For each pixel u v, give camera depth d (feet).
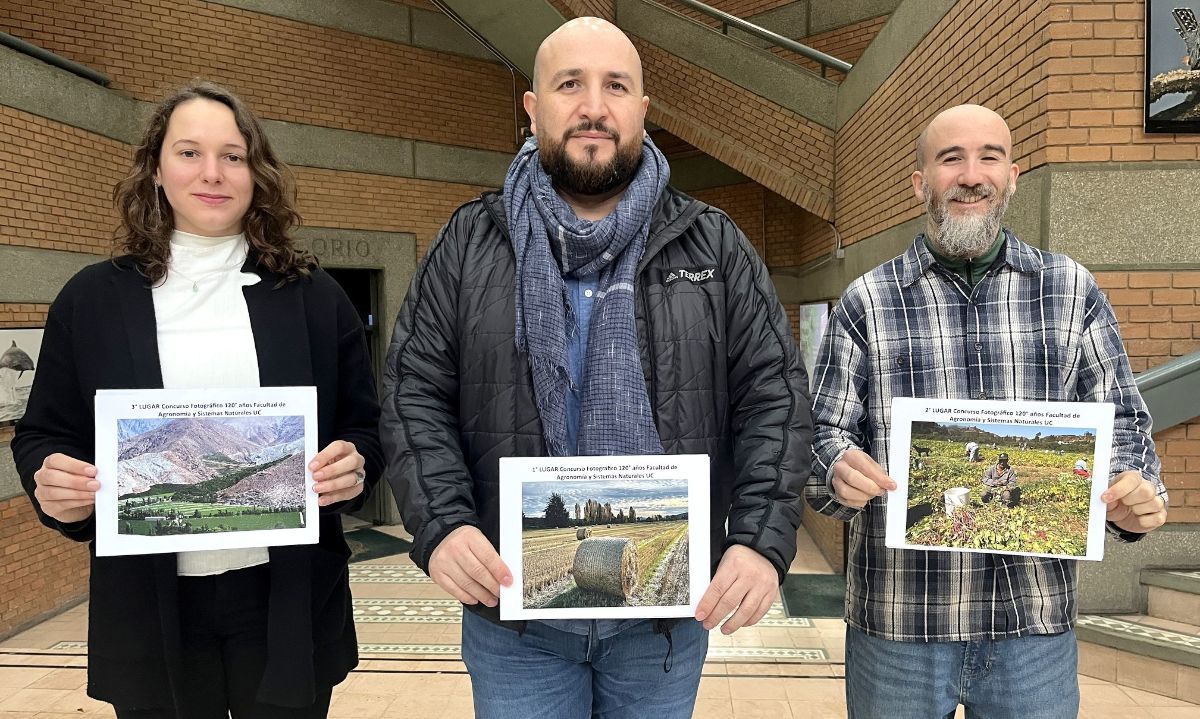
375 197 24.82
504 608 4.33
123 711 5.06
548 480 4.35
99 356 4.94
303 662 5.16
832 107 21.06
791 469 4.33
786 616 15.40
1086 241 10.63
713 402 4.64
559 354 4.44
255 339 5.22
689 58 23.68
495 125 27.12
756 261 4.91
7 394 16.42
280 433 4.94
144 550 4.72
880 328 5.75
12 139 16.63
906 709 5.57
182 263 5.19
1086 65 10.46
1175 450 10.91
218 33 21.86
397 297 25.41
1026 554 5.04
